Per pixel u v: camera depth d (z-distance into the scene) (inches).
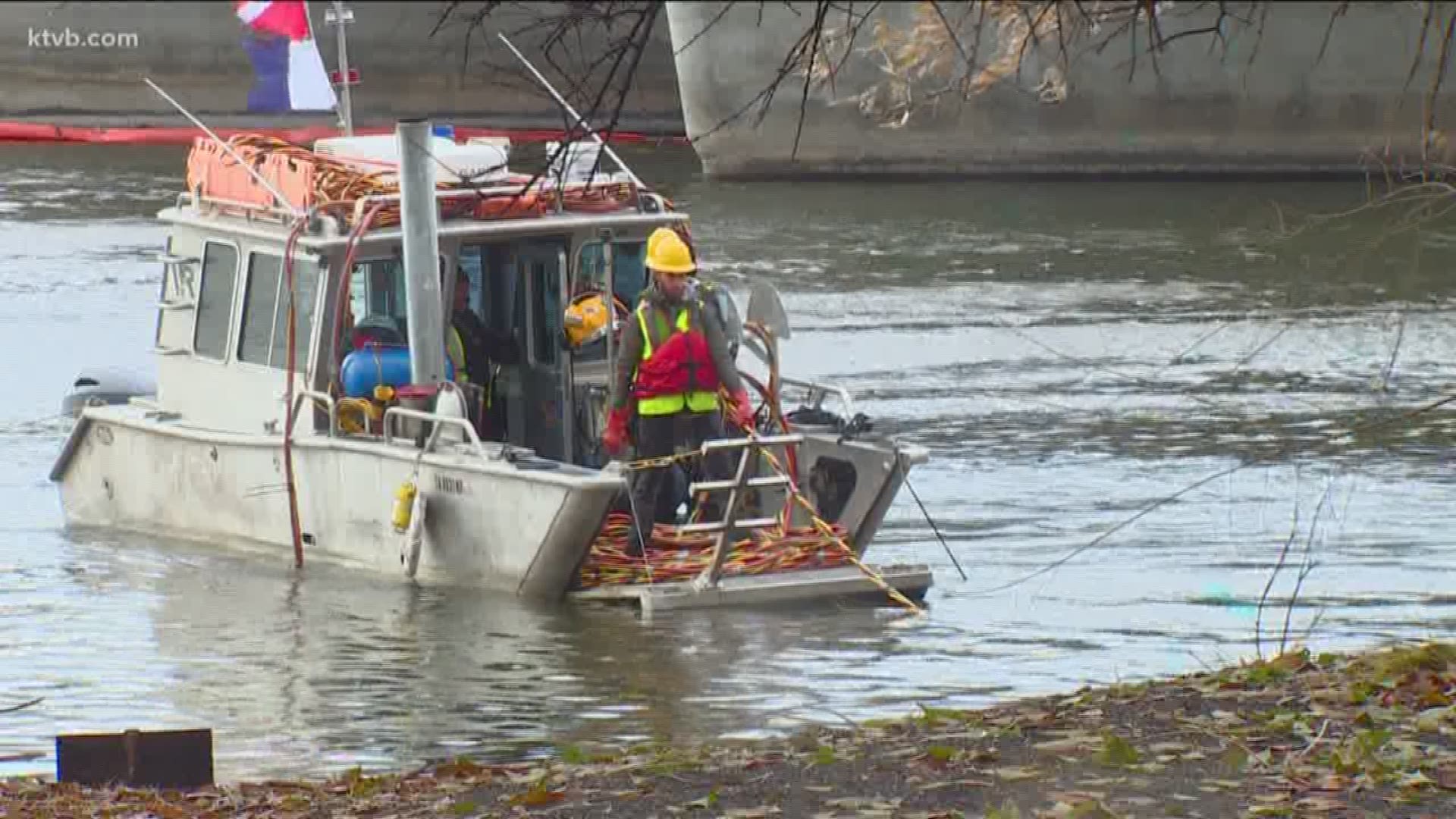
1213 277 4387.3
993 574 2155.5
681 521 2129.7
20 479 2691.9
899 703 1690.5
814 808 1173.1
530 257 2193.7
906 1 5393.7
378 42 6678.2
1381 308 3932.1
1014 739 1306.6
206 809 1282.0
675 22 6151.6
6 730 1637.6
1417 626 1923.0
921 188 6048.2
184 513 2316.7
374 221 2148.1
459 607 2003.0
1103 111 6181.1
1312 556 2208.4
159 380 2383.1
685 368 2023.9
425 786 1336.1
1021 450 2807.6
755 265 4574.3
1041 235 5068.9
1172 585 2101.4
